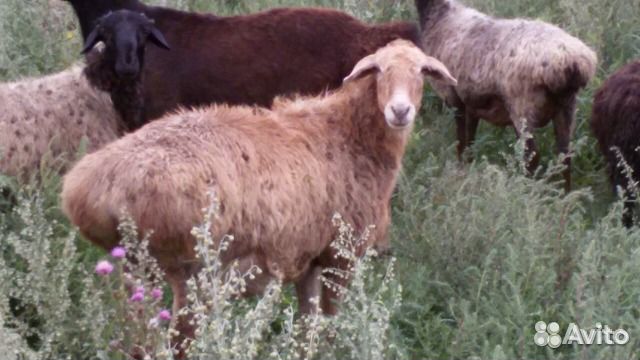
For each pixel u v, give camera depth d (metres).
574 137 11.66
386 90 7.33
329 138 7.30
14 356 5.82
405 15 13.70
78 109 9.09
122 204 6.35
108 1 10.42
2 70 10.56
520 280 7.75
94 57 9.16
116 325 6.54
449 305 7.71
